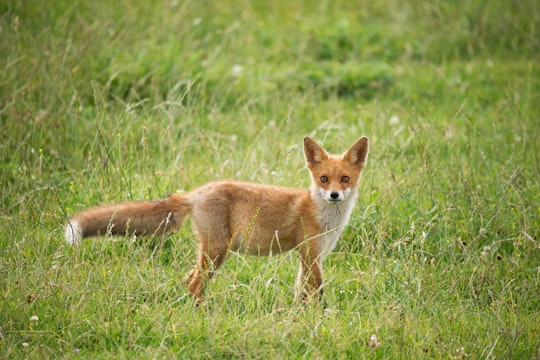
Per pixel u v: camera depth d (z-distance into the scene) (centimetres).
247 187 1783
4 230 1844
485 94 3175
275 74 3189
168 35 3272
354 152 1827
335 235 1834
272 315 1537
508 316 1670
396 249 1917
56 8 3203
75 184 2172
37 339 1442
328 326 1556
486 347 1503
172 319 1548
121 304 1595
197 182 2170
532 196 2170
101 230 1717
